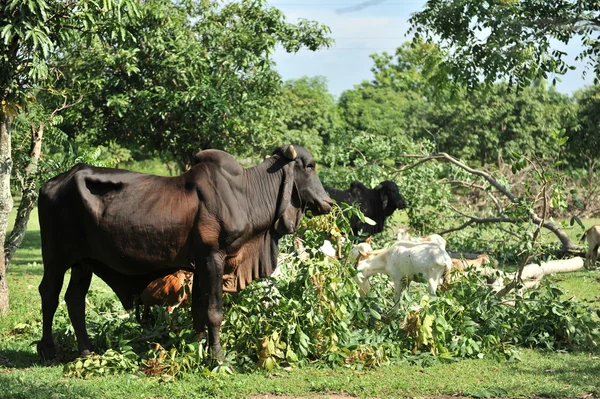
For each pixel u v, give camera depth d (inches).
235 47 707.4
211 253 291.0
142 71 698.2
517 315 353.7
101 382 276.1
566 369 300.2
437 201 656.4
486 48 539.8
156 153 940.0
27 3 340.8
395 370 298.8
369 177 644.7
